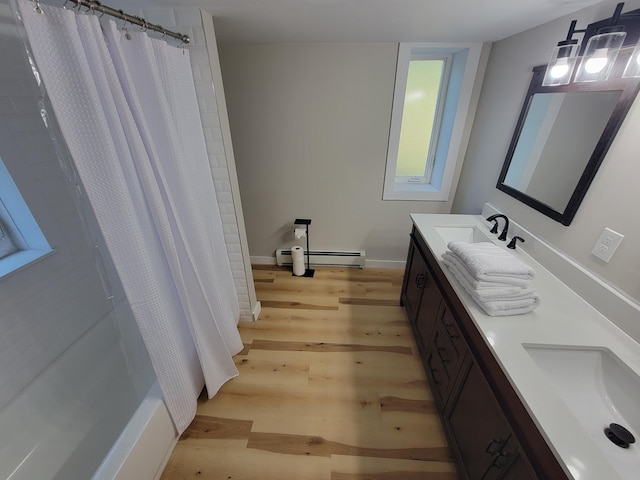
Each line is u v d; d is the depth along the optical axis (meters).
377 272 2.89
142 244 1.07
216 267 1.75
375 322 2.24
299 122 2.32
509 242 1.62
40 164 1.49
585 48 1.09
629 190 0.99
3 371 1.30
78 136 0.82
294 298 2.52
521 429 0.80
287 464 1.35
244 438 1.45
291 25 1.56
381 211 2.67
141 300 1.12
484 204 1.98
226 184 1.70
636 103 0.97
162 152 1.21
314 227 2.79
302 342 2.05
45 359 1.45
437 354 1.54
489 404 0.98
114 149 0.92
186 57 1.35
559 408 0.74
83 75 0.79
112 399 1.41
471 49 1.97
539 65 1.48
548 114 1.39
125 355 1.61
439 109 2.38
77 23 0.78
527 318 1.06
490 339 0.96
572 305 1.13
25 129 1.42
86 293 1.63
